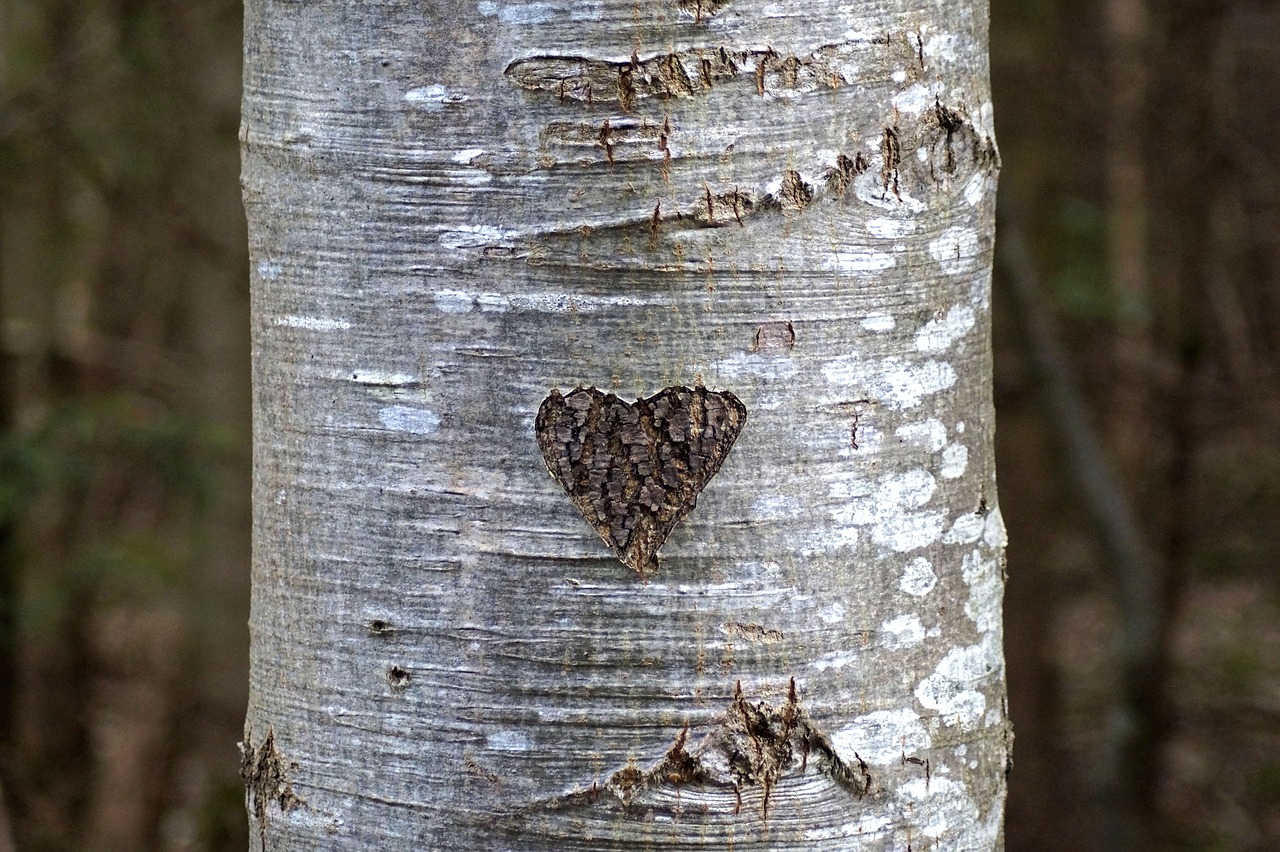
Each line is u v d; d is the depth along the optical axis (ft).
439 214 5.43
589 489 5.42
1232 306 14.92
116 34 14.24
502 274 5.42
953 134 5.55
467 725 5.47
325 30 5.47
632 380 5.42
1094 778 14.51
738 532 5.43
